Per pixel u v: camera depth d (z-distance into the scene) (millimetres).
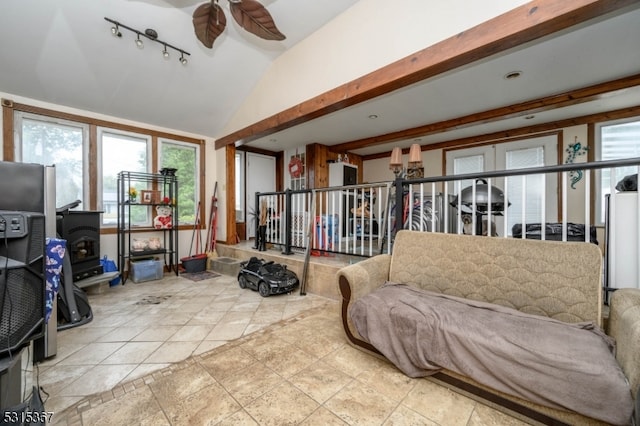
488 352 1303
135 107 3832
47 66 2969
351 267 2025
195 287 3521
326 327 2295
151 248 4047
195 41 3195
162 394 1464
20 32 2621
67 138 3537
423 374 1544
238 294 3229
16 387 1114
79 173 3627
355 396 1439
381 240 3018
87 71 3156
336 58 2766
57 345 1984
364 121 4117
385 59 2346
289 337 2113
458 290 1944
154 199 4035
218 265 4320
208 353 1885
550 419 1191
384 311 1692
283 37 1847
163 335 2168
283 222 4125
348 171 5672
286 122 3426
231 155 4840
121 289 3432
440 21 2010
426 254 2156
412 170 3594
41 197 1386
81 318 2447
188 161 4762
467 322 1471
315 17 2787
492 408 1348
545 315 1603
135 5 2727
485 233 2879
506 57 2414
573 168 1715
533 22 1624
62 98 3352
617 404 1026
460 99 3301
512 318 1517
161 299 3047
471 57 1939
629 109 3406
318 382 1558
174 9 2836
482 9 1817
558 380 1142
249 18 1702
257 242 4293
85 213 3154
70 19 2666
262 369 1687
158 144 4355
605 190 3607
